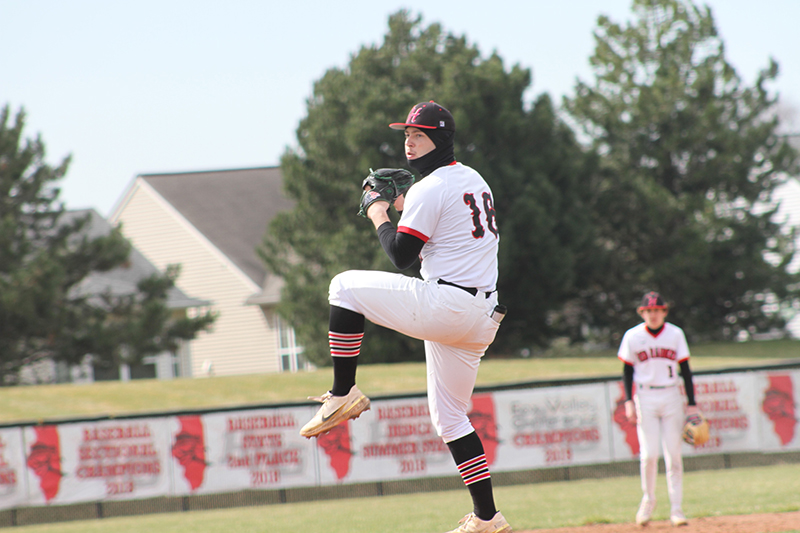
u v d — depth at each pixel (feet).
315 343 334.65
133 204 422.82
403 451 149.48
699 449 157.58
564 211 348.59
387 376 232.32
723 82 395.96
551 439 153.38
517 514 109.60
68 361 301.43
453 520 107.45
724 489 125.29
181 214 413.59
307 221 343.46
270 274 400.88
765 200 389.19
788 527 83.15
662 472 154.92
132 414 148.05
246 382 227.61
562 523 98.48
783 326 388.98
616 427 154.40
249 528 111.45
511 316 342.64
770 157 382.01
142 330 301.63
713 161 375.86
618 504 116.37
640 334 94.12
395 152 327.06
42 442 145.89
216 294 400.88
